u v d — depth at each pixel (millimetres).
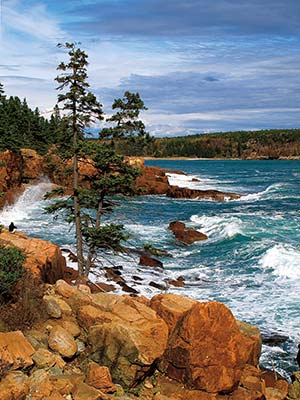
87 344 10852
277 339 14547
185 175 96375
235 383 10109
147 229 33656
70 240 29172
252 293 19062
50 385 8891
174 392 10016
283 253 23156
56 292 13016
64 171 19281
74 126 18516
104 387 9547
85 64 18094
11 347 9555
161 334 10680
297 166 142125
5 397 8195
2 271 11438
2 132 50750
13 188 47156
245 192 64250
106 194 19656
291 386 11367
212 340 10094
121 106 19141
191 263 24734
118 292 19188
